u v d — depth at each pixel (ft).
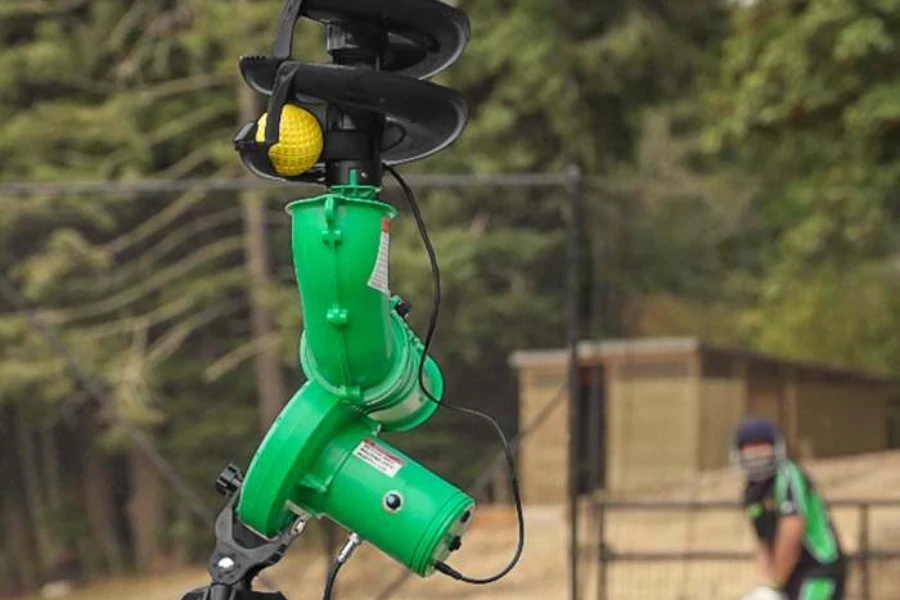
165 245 110.11
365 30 14.14
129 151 116.67
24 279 103.14
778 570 38.75
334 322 13.50
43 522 104.01
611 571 66.64
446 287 87.25
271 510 13.87
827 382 126.82
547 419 73.56
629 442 99.45
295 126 13.55
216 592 13.98
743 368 110.11
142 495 104.83
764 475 39.47
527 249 95.20
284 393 105.09
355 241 13.44
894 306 127.54
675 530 79.05
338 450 14.06
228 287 109.60
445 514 13.79
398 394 14.14
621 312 98.02
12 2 120.37
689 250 125.49
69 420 106.22
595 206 90.38
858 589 59.62
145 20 126.41
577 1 130.93
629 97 135.54
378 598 50.31
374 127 13.98
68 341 103.40
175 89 118.83
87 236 113.39
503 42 122.42
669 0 135.13
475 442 71.20
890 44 59.16
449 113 14.02
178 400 109.40
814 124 67.05
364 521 13.94
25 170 116.06
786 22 66.08
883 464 103.50
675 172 130.72
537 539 65.05
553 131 130.21
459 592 58.59
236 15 111.45
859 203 66.69
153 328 113.39
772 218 98.89
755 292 141.49
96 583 100.07
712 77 91.91
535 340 90.63
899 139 64.75
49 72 118.52
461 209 108.99
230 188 44.19
